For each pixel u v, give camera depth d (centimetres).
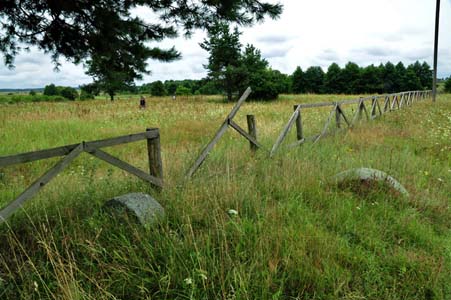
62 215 287
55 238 249
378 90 7075
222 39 3572
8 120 1159
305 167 430
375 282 225
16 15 445
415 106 1708
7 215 222
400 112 1323
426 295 220
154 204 292
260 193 352
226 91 3706
